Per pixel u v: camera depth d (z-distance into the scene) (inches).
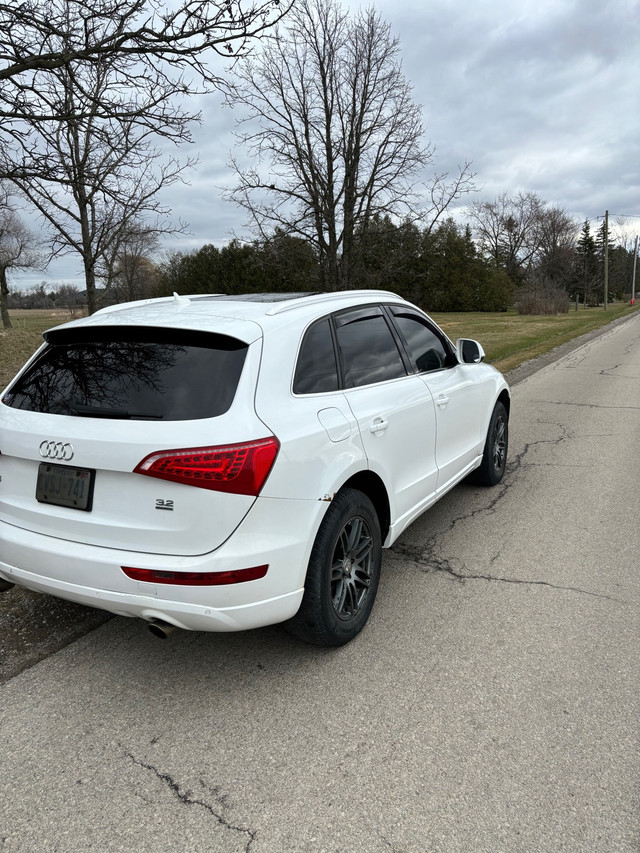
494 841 78.7
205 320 109.9
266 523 99.0
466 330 1080.2
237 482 95.1
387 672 115.2
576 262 2947.8
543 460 259.1
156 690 111.0
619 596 142.3
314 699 107.8
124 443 96.2
